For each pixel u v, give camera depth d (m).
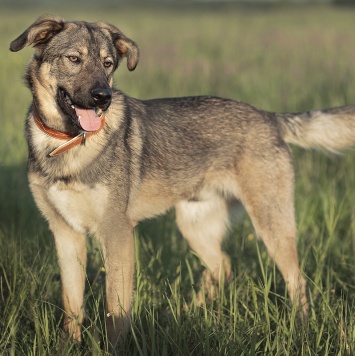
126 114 5.82
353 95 12.23
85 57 5.45
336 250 7.00
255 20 40.53
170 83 14.88
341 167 9.33
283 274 6.27
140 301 5.52
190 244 7.00
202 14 55.75
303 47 21.28
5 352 4.92
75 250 5.75
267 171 6.33
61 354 4.84
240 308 5.79
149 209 6.26
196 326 5.11
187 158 6.28
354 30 27.23
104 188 5.48
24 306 5.61
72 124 5.53
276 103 12.20
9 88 13.44
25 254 6.42
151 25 36.56
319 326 5.33
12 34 23.59
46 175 5.52
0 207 7.84
